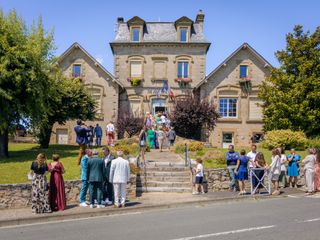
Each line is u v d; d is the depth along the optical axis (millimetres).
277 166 14836
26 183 12859
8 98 18562
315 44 27453
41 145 26703
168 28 37594
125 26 37875
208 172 15898
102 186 12500
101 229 9562
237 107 34812
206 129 33594
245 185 16281
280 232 8789
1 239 8781
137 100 36094
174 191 15430
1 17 19938
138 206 12422
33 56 19594
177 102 31719
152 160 19094
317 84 26016
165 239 8328
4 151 20078
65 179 14172
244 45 34938
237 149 23938
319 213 11133
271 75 28891
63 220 11102
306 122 26438
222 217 10711
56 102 25328
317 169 15836
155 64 36438
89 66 34969
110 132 25172
